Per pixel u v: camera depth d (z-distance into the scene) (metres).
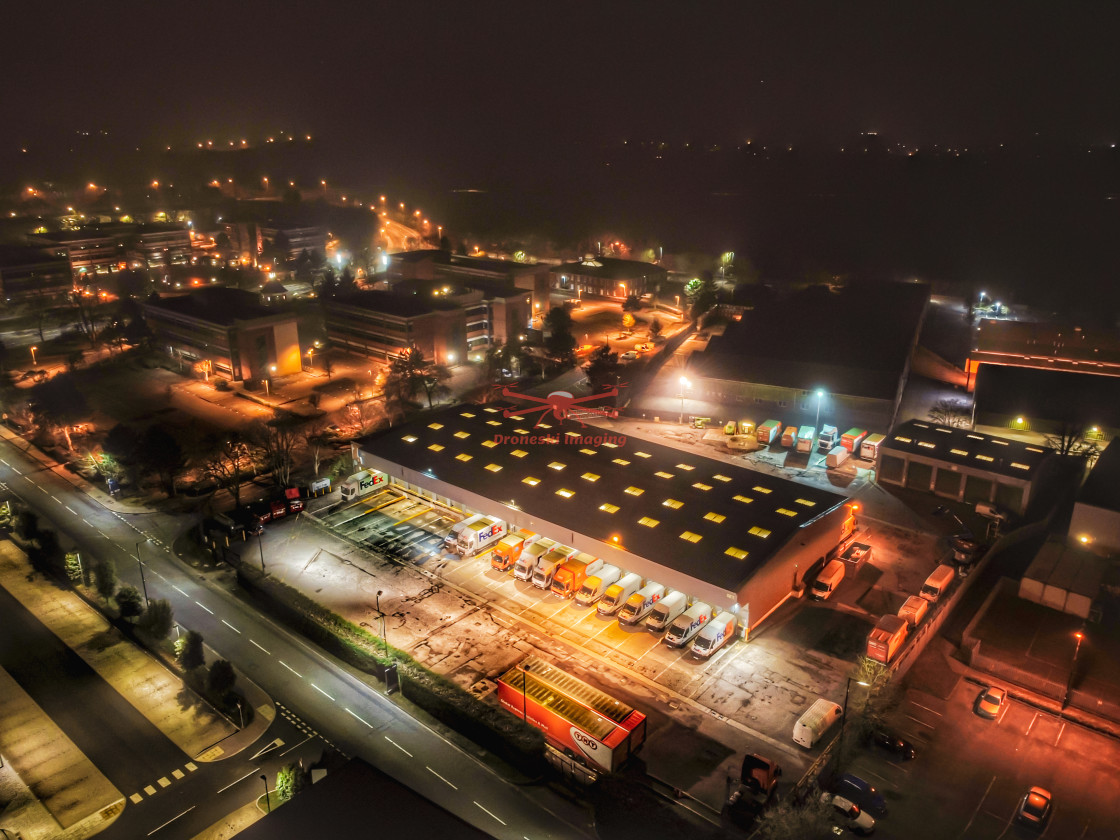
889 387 124.69
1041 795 52.41
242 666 68.19
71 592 79.12
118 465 102.06
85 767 57.50
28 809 53.91
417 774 56.78
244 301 158.75
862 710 60.97
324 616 73.94
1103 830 51.19
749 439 113.19
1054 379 125.06
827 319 158.25
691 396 136.00
